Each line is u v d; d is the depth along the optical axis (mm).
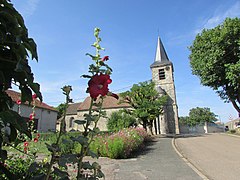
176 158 9211
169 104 38125
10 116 1373
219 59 21484
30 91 1546
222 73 22344
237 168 7027
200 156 9648
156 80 40375
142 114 22953
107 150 9609
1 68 1468
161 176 6023
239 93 22281
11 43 1479
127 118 23500
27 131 1471
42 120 29141
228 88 23656
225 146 13266
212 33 22344
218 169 6953
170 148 12945
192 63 25516
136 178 5801
